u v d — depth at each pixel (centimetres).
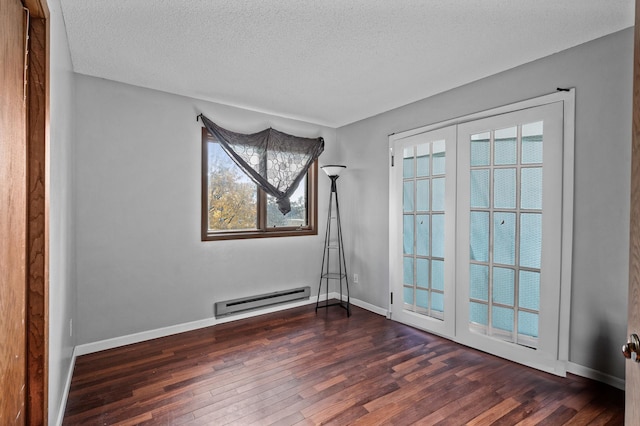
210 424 183
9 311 106
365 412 194
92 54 237
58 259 174
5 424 103
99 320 278
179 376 235
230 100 333
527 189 250
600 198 216
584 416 188
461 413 193
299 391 216
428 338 305
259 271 372
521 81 254
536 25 200
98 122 277
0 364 99
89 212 273
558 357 235
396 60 246
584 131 223
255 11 186
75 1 176
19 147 117
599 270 217
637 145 88
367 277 393
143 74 272
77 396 210
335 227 434
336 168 388
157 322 307
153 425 182
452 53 236
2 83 99
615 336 211
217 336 309
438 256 312
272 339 303
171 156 313
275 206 395
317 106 351
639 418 86
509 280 260
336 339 303
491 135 271
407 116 343
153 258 304
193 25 201
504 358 262
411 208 338
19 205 116
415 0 176
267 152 367
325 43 222
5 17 102
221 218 353
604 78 214
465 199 288
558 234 234
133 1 177
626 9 184
